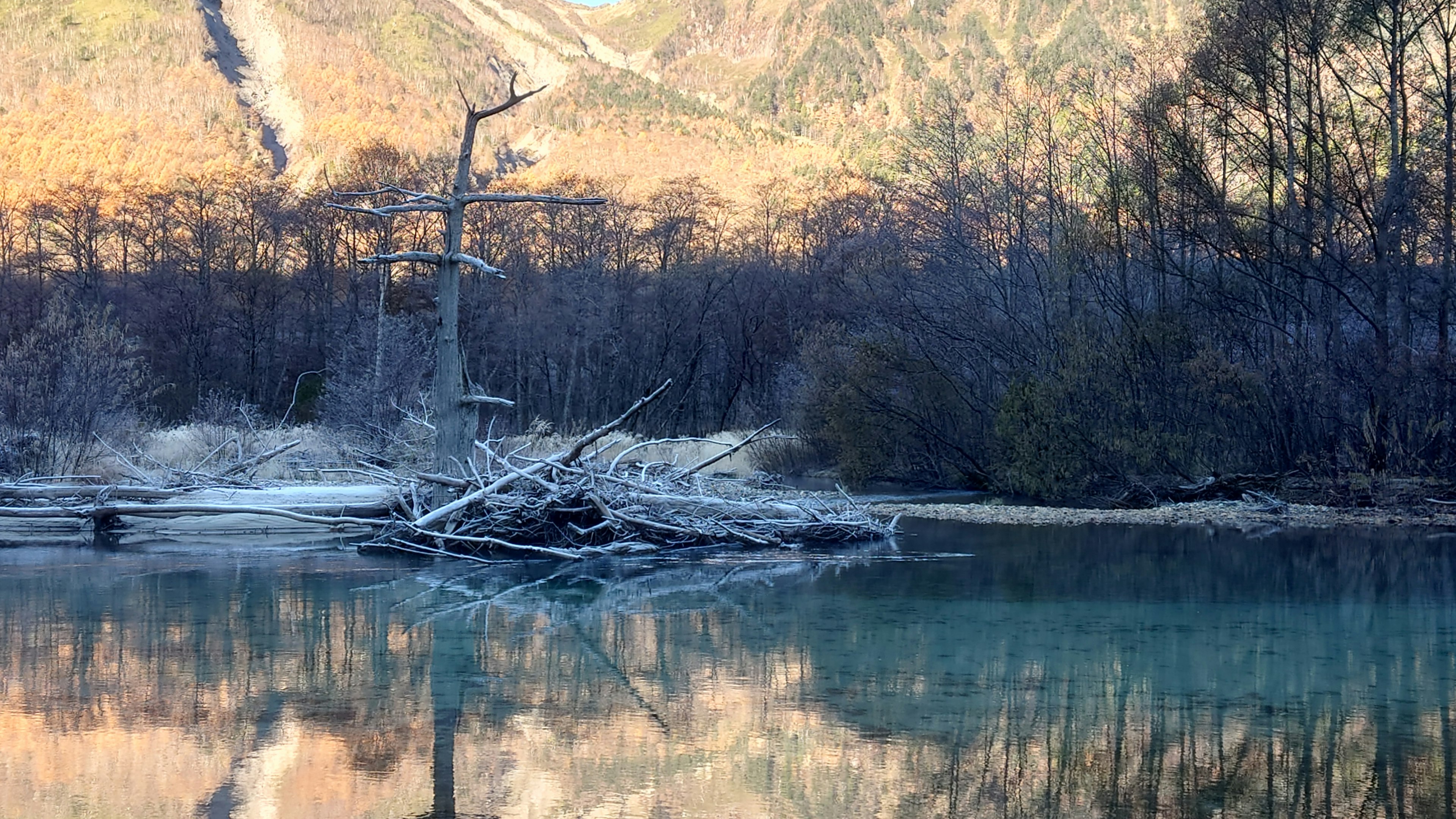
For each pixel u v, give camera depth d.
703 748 6.68
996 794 5.95
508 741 6.79
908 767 6.38
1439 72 26.11
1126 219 27.52
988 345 26.94
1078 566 14.34
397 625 10.30
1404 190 23.17
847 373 27.08
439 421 15.52
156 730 7.00
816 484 27.50
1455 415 21.42
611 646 9.47
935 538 17.44
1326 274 23.91
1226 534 17.88
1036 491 23.03
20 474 18.77
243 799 5.80
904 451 26.73
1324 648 9.48
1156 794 5.99
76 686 8.02
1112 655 9.16
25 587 12.33
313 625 10.27
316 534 17.41
